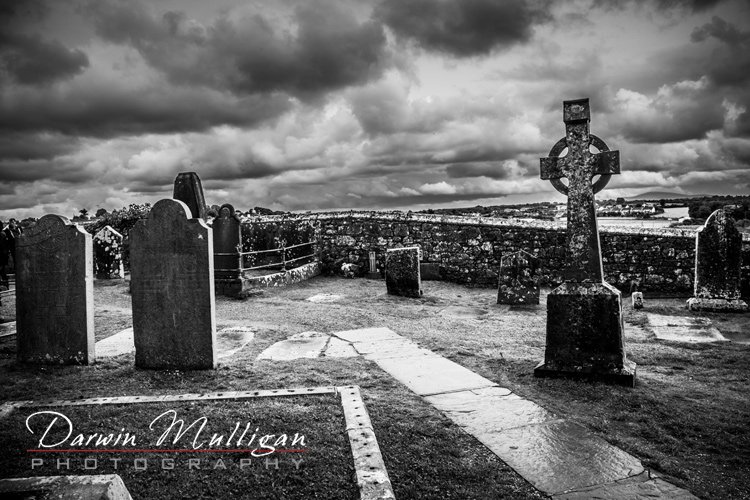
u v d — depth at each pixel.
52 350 6.12
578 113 5.62
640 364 6.23
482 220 14.52
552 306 5.62
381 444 3.71
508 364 6.11
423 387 5.15
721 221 9.93
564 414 4.45
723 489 3.21
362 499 2.89
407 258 12.24
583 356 5.50
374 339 7.55
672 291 12.32
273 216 17.56
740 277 10.04
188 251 5.79
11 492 1.94
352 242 16.20
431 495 3.07
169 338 5.89
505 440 3.86
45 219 6.07
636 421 4.30
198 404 4.54
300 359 6.33
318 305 10.66
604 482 3.25
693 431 4.09
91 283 6.15
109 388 5.21
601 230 12.96
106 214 17.92
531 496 3.09
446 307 11.14
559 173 5.75
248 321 8.99
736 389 5.19
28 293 6.14
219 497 3.00
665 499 3.06
